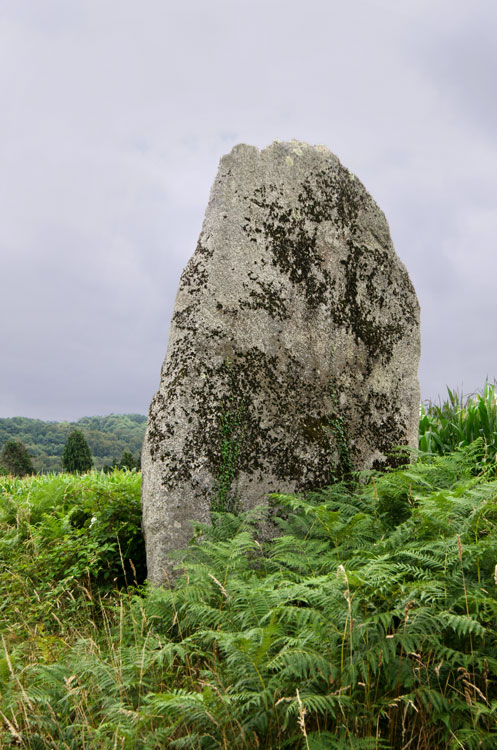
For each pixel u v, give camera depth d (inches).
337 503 170.9
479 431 296.7
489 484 139.1
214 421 181.2
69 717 114.5
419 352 226.8
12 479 411.2
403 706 100.5
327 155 218.4
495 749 91.3
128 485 244.1
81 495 262.4
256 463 185.2
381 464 208.7
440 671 105.1
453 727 96.2
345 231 216.1
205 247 192.4
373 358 214.4
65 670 124.7
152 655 122.5
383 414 213.5
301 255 205.2
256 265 196.4
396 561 130.3
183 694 104.6
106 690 118.2
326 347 204.7
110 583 198.8
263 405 189.5
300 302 202.1
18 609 176.9
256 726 98.0
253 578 140.9
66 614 177.2
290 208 206.1
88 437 2790.4
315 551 149.6
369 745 89.5
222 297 189.3
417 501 160.1
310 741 92.3
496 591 108.7
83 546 203.2
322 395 201.2
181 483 175.0
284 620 118.7
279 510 184.1
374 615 106.2
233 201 195.9
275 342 195.6
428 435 298.8
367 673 97.6
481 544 118.6
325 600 107.3
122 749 95.7
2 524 253.4
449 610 104.4
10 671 124.4
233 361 187.5
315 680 99.4
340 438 201.0
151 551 175.3
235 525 167.2
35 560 208.2
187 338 185.5
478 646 107.0
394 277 224.7
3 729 111.2
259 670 103.4
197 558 159.9
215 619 125.3
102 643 152.7
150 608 143.6
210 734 98.0
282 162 207.8
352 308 212.7
